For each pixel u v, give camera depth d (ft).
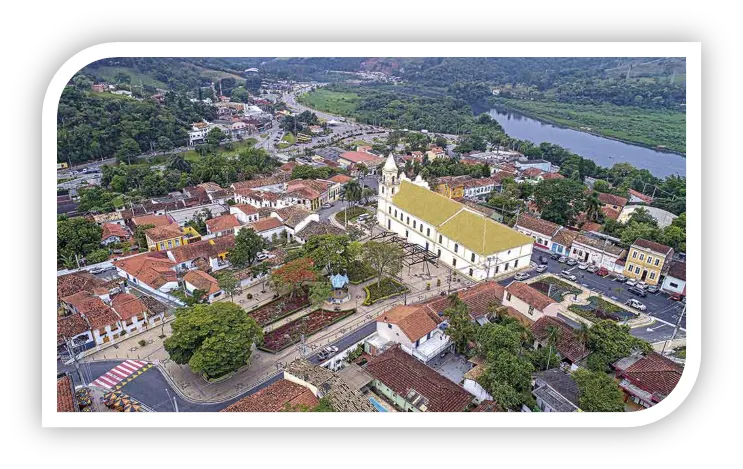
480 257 238.07
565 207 312.29
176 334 164.86
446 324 189.47
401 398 150.20
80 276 222.89
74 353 178.60
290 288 212.64
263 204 342.44
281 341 188.14
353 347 182.91
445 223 265.95
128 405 151.23
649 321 207.82
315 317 205.46
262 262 246.88
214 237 288.30
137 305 195.42
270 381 166.71
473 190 402.11
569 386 147.43
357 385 155.43
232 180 407.03
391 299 222.89
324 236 235.40
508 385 142.31
